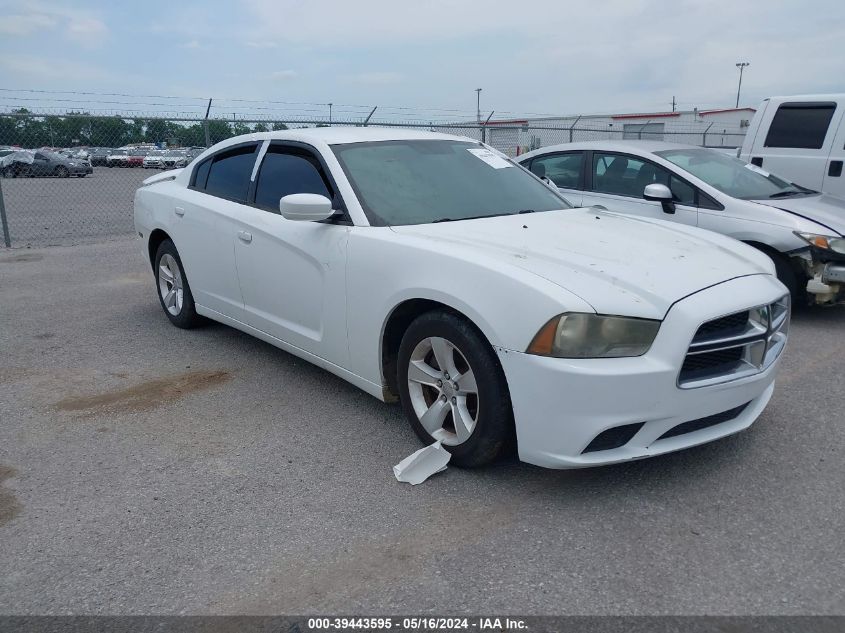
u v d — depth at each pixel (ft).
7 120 35.32
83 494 10.74
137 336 18.72
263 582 8.63
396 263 11.57
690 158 22.50
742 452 11.76
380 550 9.22
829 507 10.07
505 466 11.39
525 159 25.88
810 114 27.37
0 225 42.32
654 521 9.78
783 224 19.38
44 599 8.36
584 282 9.98
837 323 19.81
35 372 16.06
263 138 15.88
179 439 12.59
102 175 57.62
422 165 14.37
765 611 7.96
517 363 9.83
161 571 8.86
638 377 9.47
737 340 10.23
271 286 14.62
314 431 12.85
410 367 11.65
